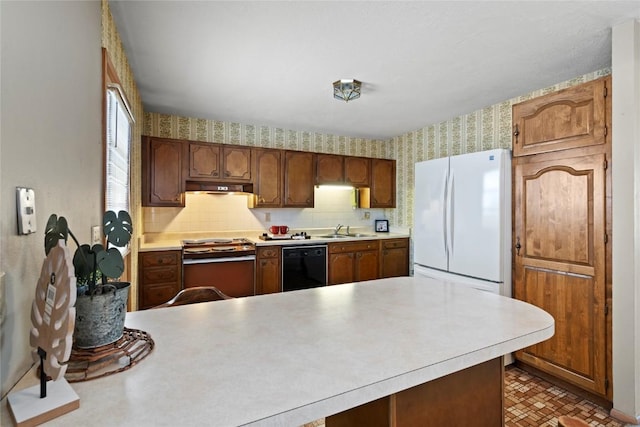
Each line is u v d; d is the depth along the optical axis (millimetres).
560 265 2322
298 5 1759
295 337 1058
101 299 865
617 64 1976
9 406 669
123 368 835
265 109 3594
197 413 664
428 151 4367
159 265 3330
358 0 1724
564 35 2080
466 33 2047
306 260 4105
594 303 2133
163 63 2443
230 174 3936
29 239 862
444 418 1182
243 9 1788
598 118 2096
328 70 2576
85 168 1353
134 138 2809
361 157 4801
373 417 1133
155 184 3541
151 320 1209
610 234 2051
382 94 3121
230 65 2484
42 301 730
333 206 4996
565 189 2291
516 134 2625
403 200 4906
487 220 2754
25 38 837
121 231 962
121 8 1760
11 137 767
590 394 2195
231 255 3639
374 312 1315
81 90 1291
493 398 1316
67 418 647
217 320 1216
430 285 1785
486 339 1050
